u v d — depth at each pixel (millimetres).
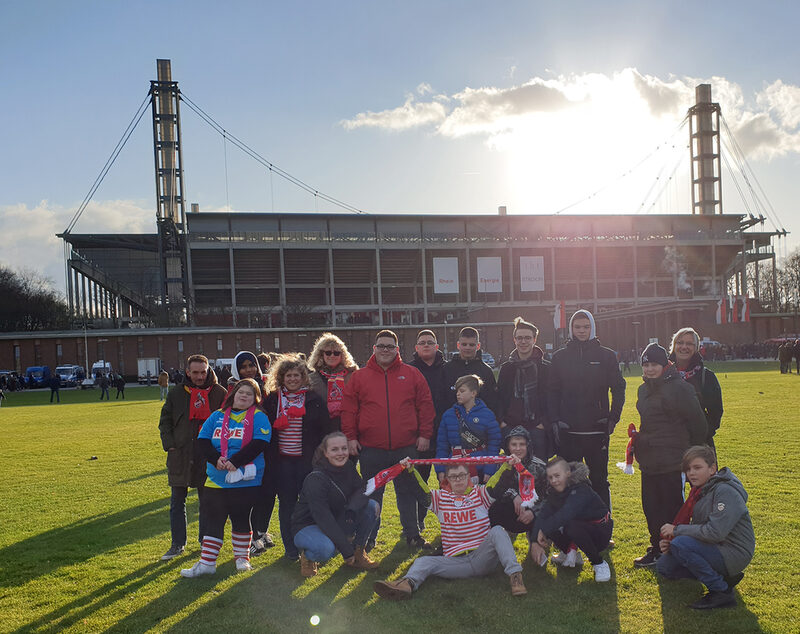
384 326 82250
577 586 6262
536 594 6086
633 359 79750
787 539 7285
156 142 102750
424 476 8688
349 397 7840
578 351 7621
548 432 7902
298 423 7449
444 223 109625
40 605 6191
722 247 114188
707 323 92750
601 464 7586
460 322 91250
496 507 7004
